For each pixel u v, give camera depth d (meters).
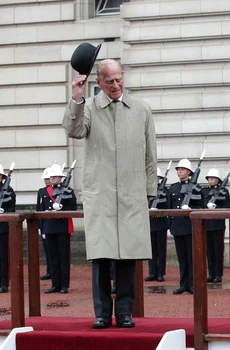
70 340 12.31
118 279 12.95
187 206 22.86
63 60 30.16
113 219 12.73
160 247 24.92
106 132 12.83
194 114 28.02
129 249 12.67
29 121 30.39
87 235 12.77
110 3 30.42
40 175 30.28
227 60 27.62
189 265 22.09
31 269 14.42
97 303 12.93
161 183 24.86
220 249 24.42
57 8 30.22
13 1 30.61
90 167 12.87
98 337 12.18
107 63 12.85
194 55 27.80
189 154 27.86
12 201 24.05
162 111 28.14
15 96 30.53
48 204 23.97
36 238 14.36
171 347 11.91
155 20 28.27
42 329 13.06
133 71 28.45
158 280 25.00
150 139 13.09
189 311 18.58
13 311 12.96
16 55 30.56
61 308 19.44
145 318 13.97
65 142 30.08
